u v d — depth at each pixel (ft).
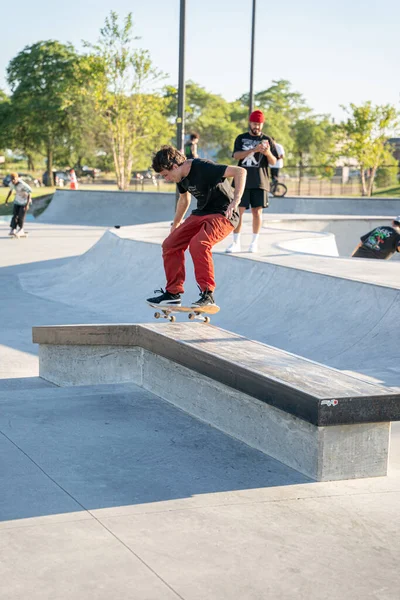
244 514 11.14
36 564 9.34
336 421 12.19
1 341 29.63
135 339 18.67
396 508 11.51
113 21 141.79
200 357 15.42
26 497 11.52
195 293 36.29
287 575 9.27
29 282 44.50
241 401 14.60
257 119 33.14
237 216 17.72
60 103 209.77
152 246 42.09
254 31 97.25
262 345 16.24
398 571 9.46
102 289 41.04
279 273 32.12
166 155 17.35
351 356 24.45
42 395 18.25
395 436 15.30
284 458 13.42
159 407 17.10
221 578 9.14
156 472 12.84
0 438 14.52
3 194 136.98
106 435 14.88
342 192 182.91
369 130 161.79
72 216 101.45
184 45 61.57
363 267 32.71
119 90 147.13
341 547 10.11
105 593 8.68
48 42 221.25
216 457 13.70
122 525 10.61
